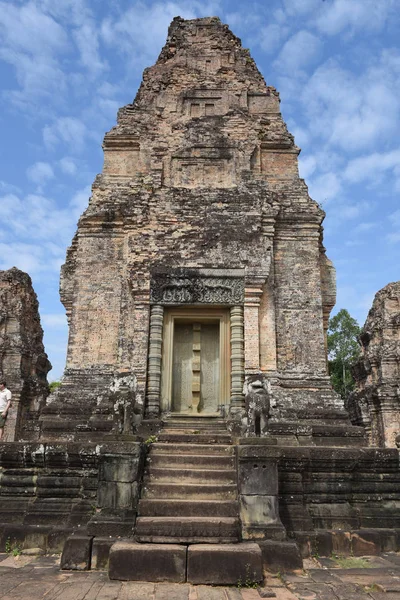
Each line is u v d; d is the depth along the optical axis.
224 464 9.89
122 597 6.67
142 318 13.78
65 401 12.98
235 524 8.05
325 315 15.29
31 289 25.83
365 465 10.71
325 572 8.23
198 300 13.89
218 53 17.69
